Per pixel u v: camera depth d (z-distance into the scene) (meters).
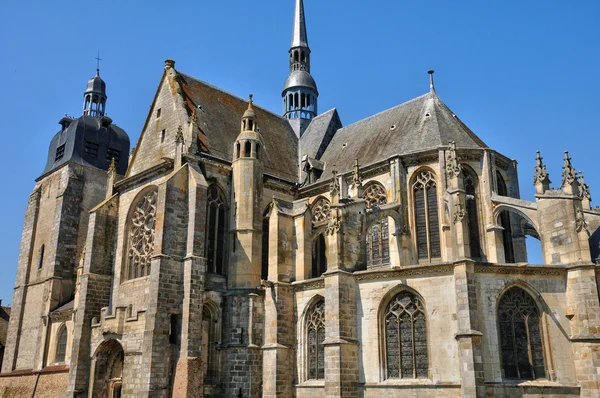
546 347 42.72
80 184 86.88
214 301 55.00
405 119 66.94
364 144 69.25
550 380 42.00
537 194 49.22
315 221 66.12
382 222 59.44
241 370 52.09
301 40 92.19
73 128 90.81
